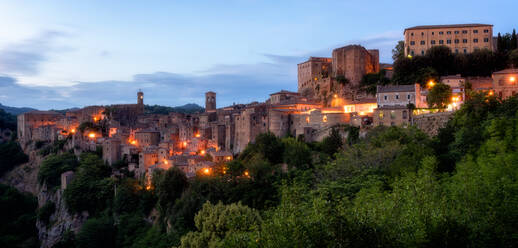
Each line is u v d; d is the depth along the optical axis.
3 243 144.88
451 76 137.62
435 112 107.31
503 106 85.56
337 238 33.12
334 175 80.62
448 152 81.75
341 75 178.50
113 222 131.00
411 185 46.59
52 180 173.75
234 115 160.00
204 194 111.00
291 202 41.00
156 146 167.50
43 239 149.12
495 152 63.22
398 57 171.38
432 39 160.75
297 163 113.94
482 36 155.12
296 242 33.00
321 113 135.12
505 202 39.75
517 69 120.25
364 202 47.22
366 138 114.12
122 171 161.75
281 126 145.50
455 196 44.31
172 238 99.56
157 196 128.38
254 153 129.25
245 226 44.38
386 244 34.12
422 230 34.88
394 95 131.00
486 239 36.66
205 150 162.25
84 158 172.00
